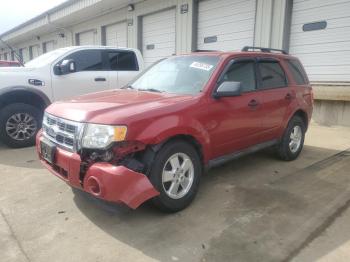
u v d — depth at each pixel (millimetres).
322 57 9133
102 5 15773
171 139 3545
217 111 3971
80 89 7219
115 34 17141
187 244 3039
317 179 4633
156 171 3346
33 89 6500
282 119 5109
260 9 10172
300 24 9508
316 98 9070
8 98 6488
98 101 3775
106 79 7598
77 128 3316
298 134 5590
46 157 3760
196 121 3711
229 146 4254
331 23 8836
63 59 7070
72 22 20250
